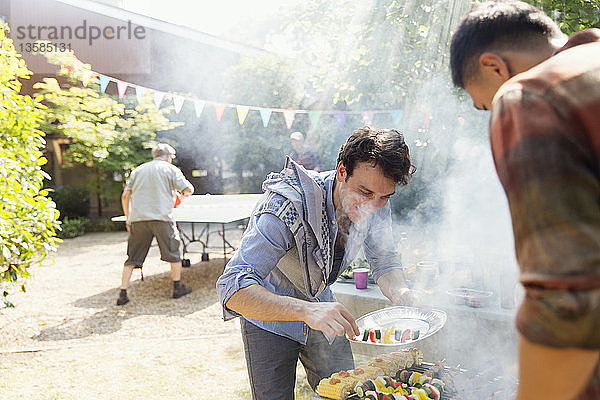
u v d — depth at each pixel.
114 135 10.91
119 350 4.28
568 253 0.67
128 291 6.23
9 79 4.21
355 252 2.05
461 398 1.72
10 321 5.11
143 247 5.77
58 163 13.04
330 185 1.83
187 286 6.39
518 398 0.78
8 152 3.99
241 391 3.42
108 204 13.23
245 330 1.97
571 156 0.71
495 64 0.93
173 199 5.86
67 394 3.43
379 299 3.03
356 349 3.12
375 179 1.63
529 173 0.72
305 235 1.77
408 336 2.04
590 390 0.79
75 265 7.96
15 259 4.07
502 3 0.98
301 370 3.68
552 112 0.73
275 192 1.79
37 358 4.11
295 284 1.95
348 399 1.75
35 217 4.12
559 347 0.69
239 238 9.90
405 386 1.81
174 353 4.18
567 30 2.65
